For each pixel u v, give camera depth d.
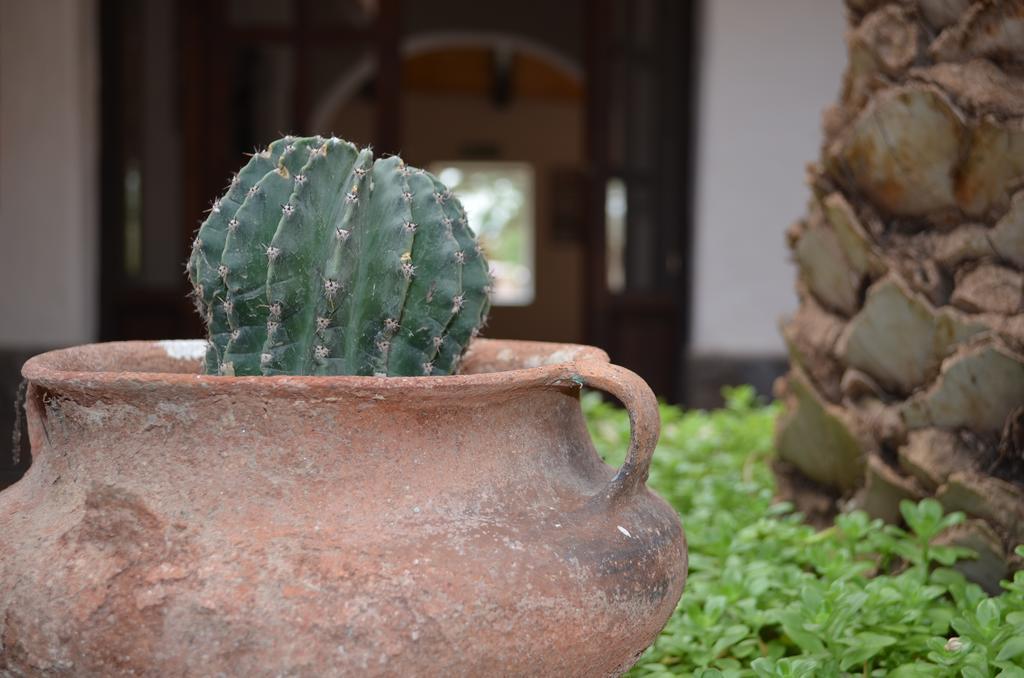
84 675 1.05
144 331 5.86
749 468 2.62
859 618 1.51
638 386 1.21
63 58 5.41
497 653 1.07
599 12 5.76
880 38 1.86
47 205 5.48
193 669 1.03
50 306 5.52
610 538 1.18
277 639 1.02
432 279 1.28
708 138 5.57
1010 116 1.69
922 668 1.41
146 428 1.12
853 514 1.76
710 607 1.57
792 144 5.54
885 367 1.85
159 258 5.88
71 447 1.17
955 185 1.76
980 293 1.72
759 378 5.61
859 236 1.83
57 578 1.07
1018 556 1.68
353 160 1.29
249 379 1.08
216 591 1.04
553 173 14.82
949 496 1.73
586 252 5.91
